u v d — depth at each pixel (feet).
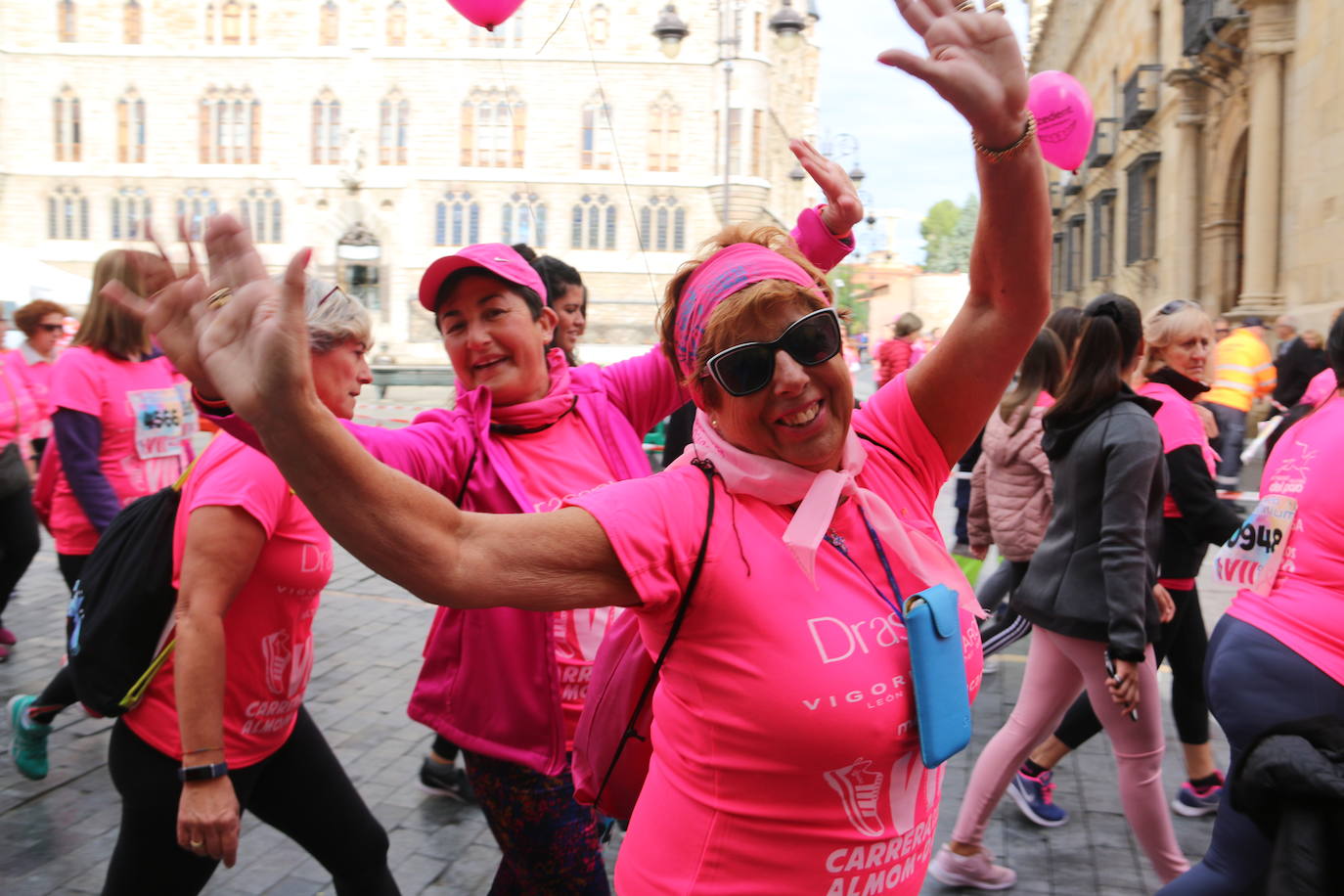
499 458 7.95
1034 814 12.59
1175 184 64.95
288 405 3.64
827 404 4.85
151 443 14.25
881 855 4.91
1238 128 55.31
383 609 22.16
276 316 3.60
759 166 164.66
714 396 4.99
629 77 165.37
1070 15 111.45
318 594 7.91
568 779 7.71
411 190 169.48
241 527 7.09
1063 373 15.31
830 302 5.12
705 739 4.84
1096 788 13.60
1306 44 44.01
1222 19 52.11
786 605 4.69
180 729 7.01
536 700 7.63
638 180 165.99
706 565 4.67
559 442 8.32
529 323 8.21
